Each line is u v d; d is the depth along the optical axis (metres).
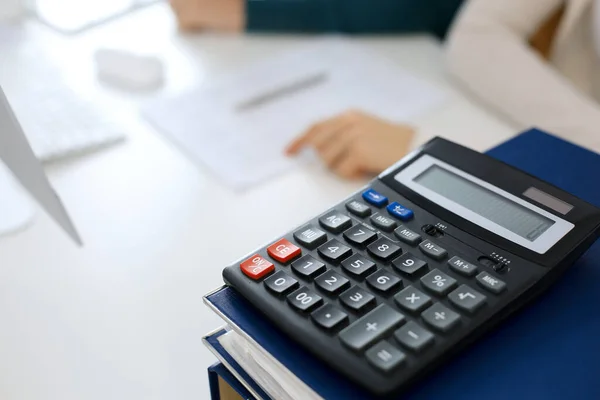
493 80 0.85
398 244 0.42
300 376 0.36
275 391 0.39
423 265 0.41
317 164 0.74
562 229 0.42
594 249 0.45
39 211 0.67
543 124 0.81
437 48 0.98
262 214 0.67
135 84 0.86
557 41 0.93
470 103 0.86
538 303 0.41
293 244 0.43
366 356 0.35
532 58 0.86
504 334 0.39
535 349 0.38
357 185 0.71
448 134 0.79
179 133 0.78
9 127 0.48
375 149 0.71
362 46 0.98
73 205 0.67
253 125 0.80
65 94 0.84
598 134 0.78
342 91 0.87
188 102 0.83
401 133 0.75
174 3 0.99
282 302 0.39
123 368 0.52
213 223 0.65
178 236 0.64
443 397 0.35
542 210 0.44
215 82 0.88
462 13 0.96
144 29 1.00
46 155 0.73
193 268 0.60
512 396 0.35
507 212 0.44
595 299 0.41
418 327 0.37
